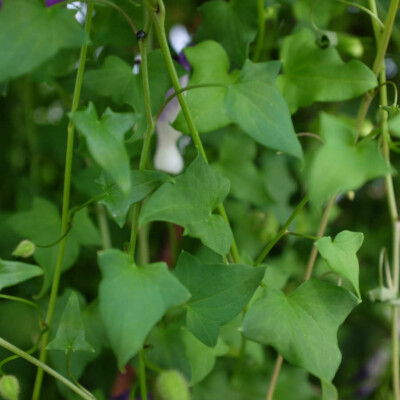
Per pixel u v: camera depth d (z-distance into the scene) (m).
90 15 0.39
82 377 0.51
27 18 0.36
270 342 0.38
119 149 0.35
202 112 0.42
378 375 0.64
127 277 0.36
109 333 0.35
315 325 0.39
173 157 0.49
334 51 0.43
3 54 0.35
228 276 0.39
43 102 0.66
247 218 0.53
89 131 0.35
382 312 0.60
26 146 0.68
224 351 0.46
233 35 0.46
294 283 0.55
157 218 0.38
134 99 0.44
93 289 0.57
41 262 0.48
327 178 0.34
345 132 0.35
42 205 0.48
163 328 0.47
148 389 0.51
